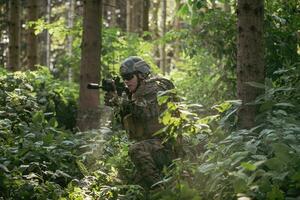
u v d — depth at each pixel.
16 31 16.94
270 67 9.49
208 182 5.73
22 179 6.84
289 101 6.68
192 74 14.88
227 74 10.74
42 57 33.72
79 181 7.04
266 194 5.10
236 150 5.89
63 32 14.91
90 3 10.93
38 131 8.62
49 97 11.90
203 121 6.30
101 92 14.93
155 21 33.06
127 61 7.19
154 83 7.04
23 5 25.17
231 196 5.39
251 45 6.63
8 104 9.74
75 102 12.41
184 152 6.71
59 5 36.12
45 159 7.80
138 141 7.11
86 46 10.98
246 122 6.59
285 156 5.24
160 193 6.01
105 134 9.03
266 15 9.74
